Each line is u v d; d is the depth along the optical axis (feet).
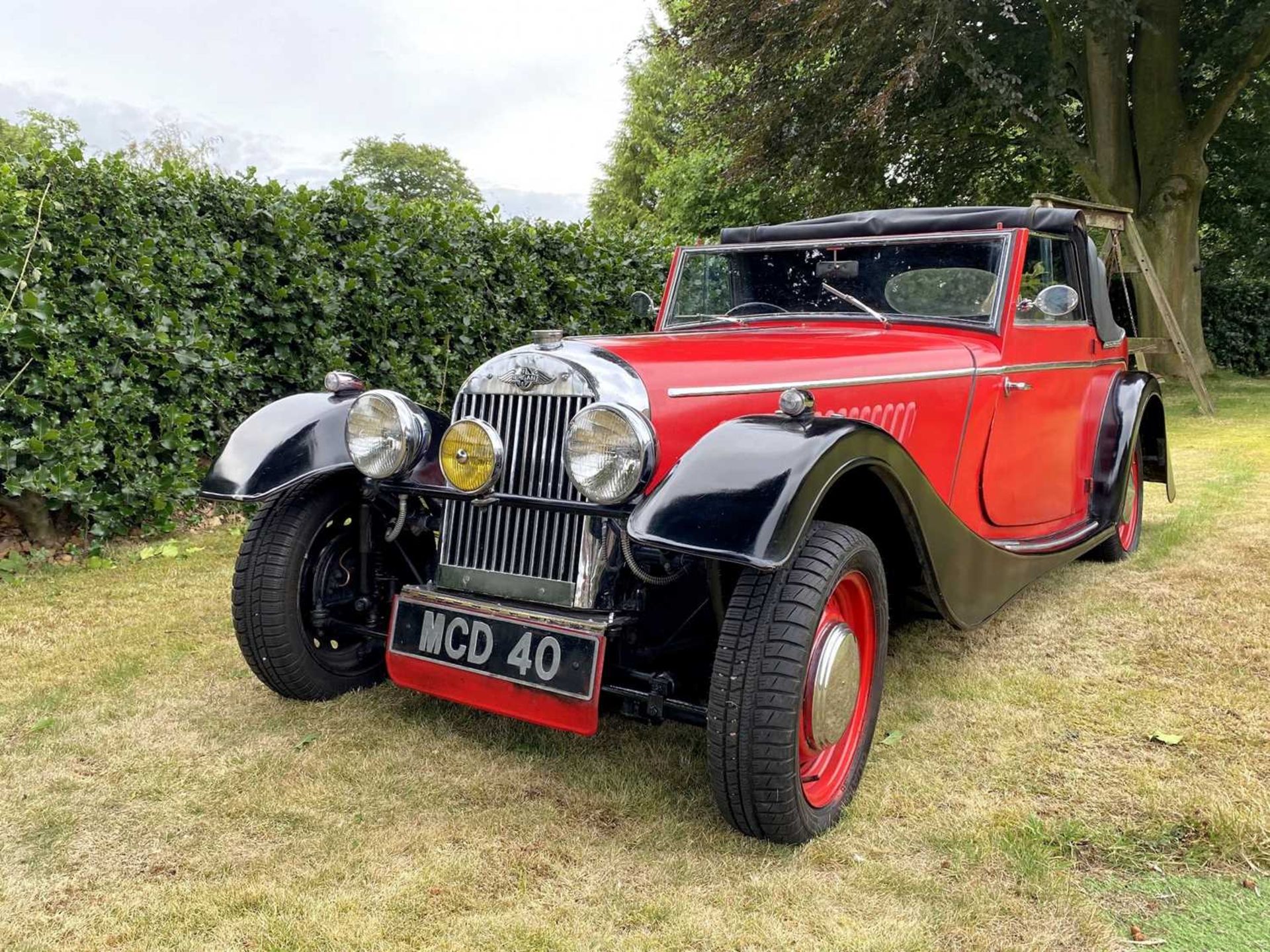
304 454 9.39
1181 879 6.67
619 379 7.77
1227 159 52.11
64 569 15.05
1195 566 15.14
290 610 9.39
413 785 8.09
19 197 14.19
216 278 17.20
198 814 7.58
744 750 6.74
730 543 6.39
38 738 8.93
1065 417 13.37
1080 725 9.29
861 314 11.69
